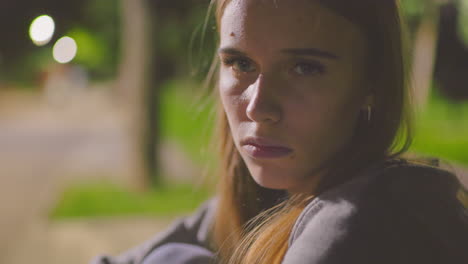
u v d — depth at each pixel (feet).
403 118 2.48
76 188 21.75
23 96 73.20
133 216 17.81
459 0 11.03
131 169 21.45
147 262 3.09
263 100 2.10
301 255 2.00
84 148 33.17
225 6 2.24
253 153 2.20
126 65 22.26
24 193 21.15
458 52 11.34
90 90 88.99
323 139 2.17
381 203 2.01
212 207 3.47
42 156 30.12
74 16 40.24
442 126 20.75
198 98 3.69
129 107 21.89
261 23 2.08
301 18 2.04
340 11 2.05
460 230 2.08
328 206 2.10
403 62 2.36
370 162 2.30
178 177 23.45
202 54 3.70
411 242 1.95
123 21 22.98
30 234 16.10
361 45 2.15
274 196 3.00
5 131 41.45
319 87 2.09
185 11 28.58
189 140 34.73
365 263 1.89
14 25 54.70
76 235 15.99
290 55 2.07
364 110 2.35
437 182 2.19
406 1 10.89
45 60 86.79
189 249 3.08
